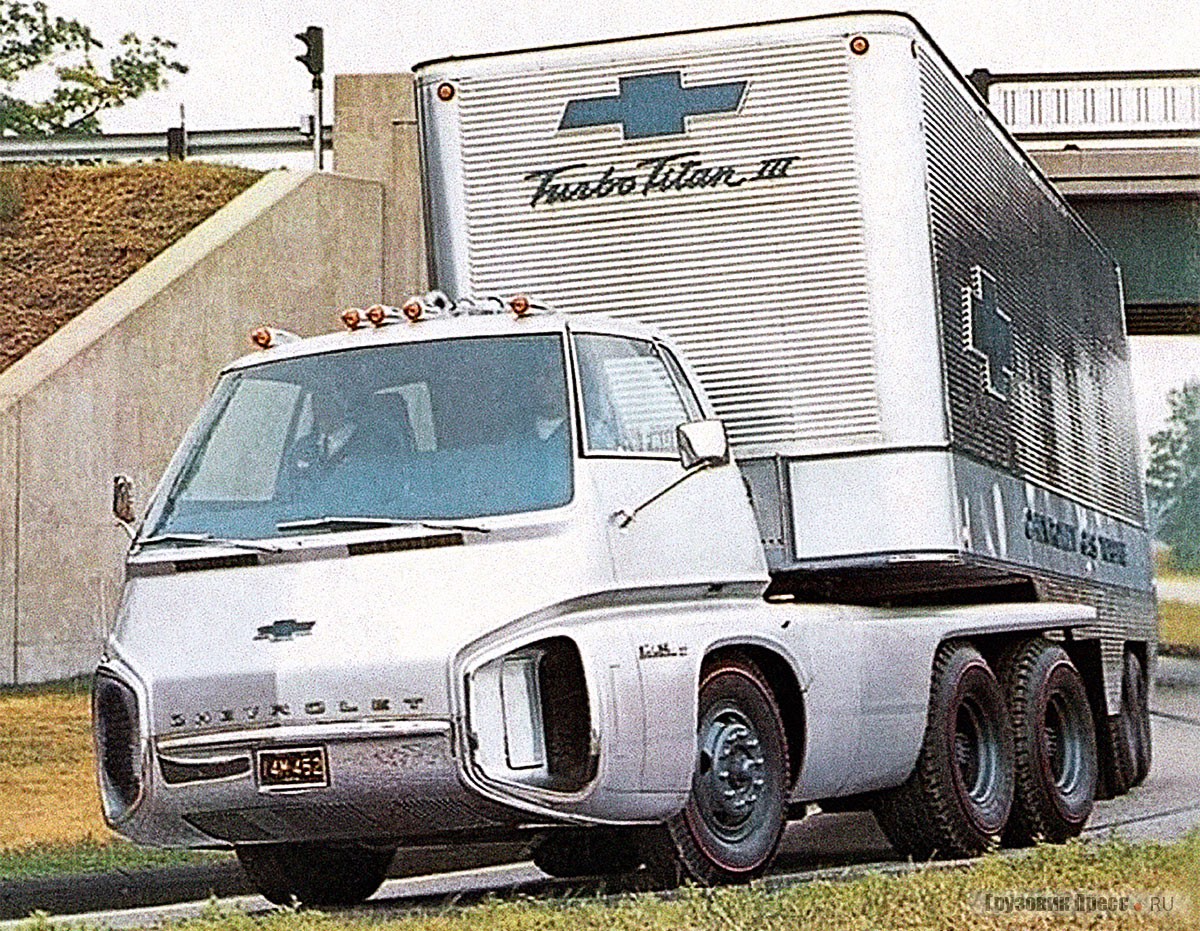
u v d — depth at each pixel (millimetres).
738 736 11414
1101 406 20297
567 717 10430
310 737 10375
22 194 41562
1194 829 15000
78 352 36969
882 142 13039
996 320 15094
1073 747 15414
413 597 10469
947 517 13055
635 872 13219
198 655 10625
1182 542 38219
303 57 39562
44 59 43500
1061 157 35531
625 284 13297
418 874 14727
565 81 13469
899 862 13820
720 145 13211
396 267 38406
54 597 36000
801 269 13078
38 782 26547
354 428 11188
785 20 13172
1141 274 36625
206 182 41875
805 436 13023
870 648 12641
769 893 10734
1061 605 15727
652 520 11055
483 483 10820
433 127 13648
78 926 11766
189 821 10727
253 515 10992
